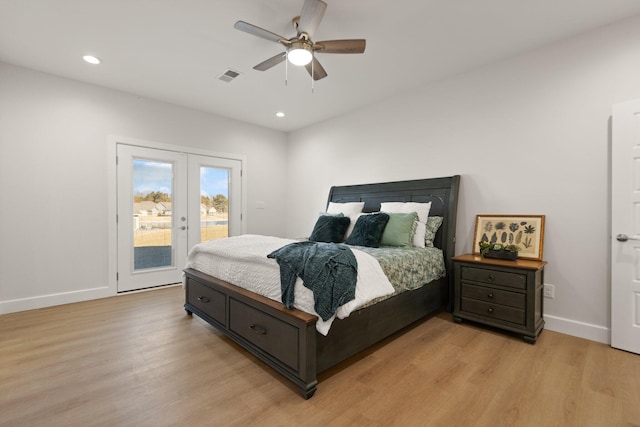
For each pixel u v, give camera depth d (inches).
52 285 130.3
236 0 82.8
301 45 84.4
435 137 136.0
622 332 88.8
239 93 149.4
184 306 120.0
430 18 90.8
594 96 96.3
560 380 73.7
